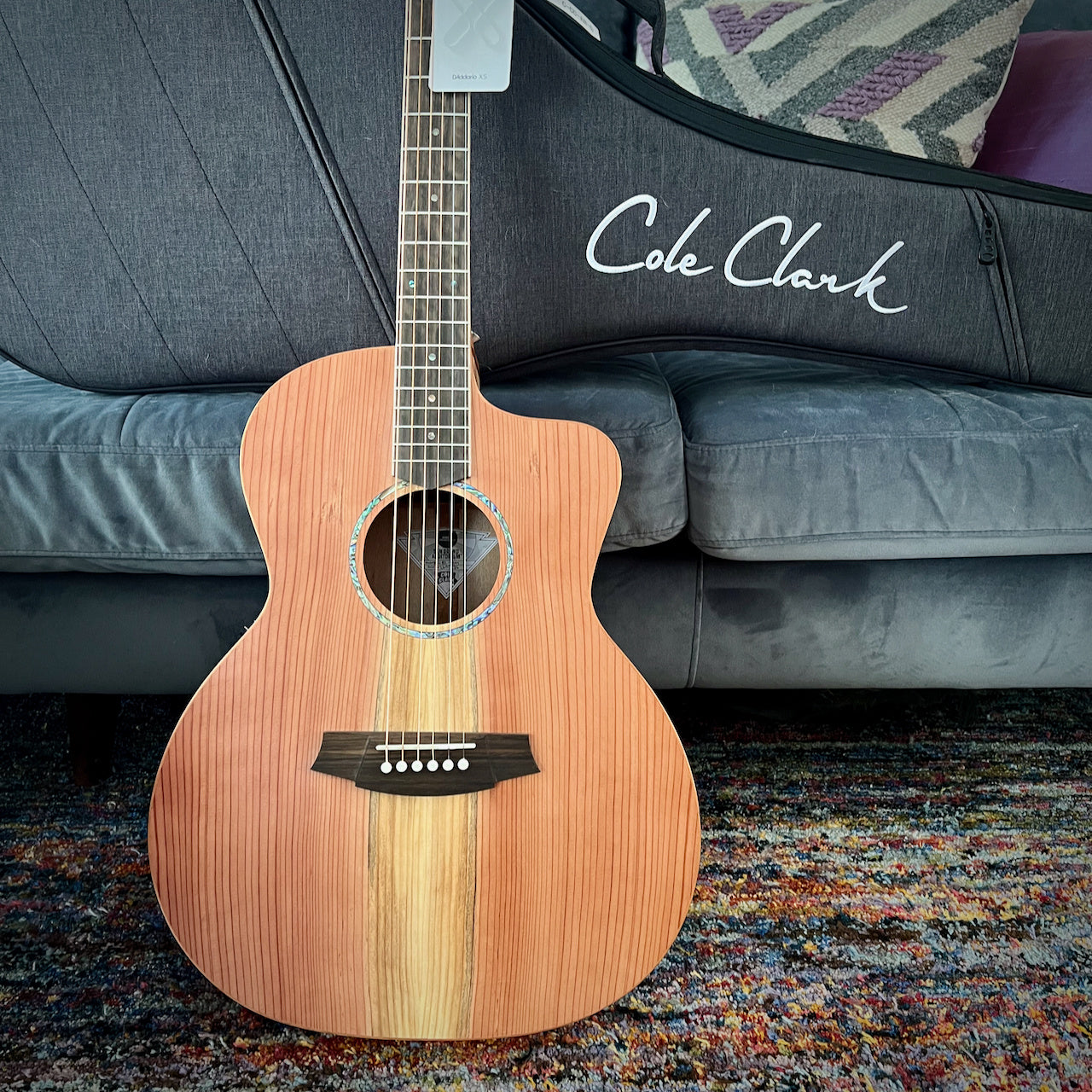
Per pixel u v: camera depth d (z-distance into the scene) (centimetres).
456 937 75
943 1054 77
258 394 104
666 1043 78
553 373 109
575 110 96
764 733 128
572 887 76
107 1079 74
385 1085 75
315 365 76
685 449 98
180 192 95
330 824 74
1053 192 104
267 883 74
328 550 75
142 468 92
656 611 105
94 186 94
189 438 93
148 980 84
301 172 95
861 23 138
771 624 106
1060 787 116
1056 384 110
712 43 141
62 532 93
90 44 90
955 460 97
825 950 89
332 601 75
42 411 95
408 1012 76
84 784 112
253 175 94
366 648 75
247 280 98
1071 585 105
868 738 127
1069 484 97
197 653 103
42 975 84
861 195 101
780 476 96
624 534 98
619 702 76
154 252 97
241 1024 80
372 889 74
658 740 76
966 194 103
